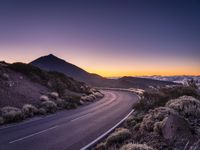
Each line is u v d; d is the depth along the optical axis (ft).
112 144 31.37
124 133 33.35
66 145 33.96
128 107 81.15
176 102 41.68
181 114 35.96
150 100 57.72
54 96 95.25
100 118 59.26
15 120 54.75
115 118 58.23
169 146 25.66
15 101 72.02
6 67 108.58
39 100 82.74
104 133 41.52
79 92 139.74
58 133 42.11
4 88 78.18
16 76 100.83
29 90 90.22
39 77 115.96
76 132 42.88
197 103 40.86
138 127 37.83
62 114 68.69
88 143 35.12
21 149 31.76
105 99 124.06
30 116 62.69
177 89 66.28
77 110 79.00
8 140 36.88
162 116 33.63
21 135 40.45
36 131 43.88
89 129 45.50
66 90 122.52
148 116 37.47
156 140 28.09
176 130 27.63
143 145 23.47
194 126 31.01
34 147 32.81
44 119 59.00
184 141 25.89
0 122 51.08
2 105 65.00
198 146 23.85
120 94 159.84
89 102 110.52
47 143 35.06
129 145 23.84
